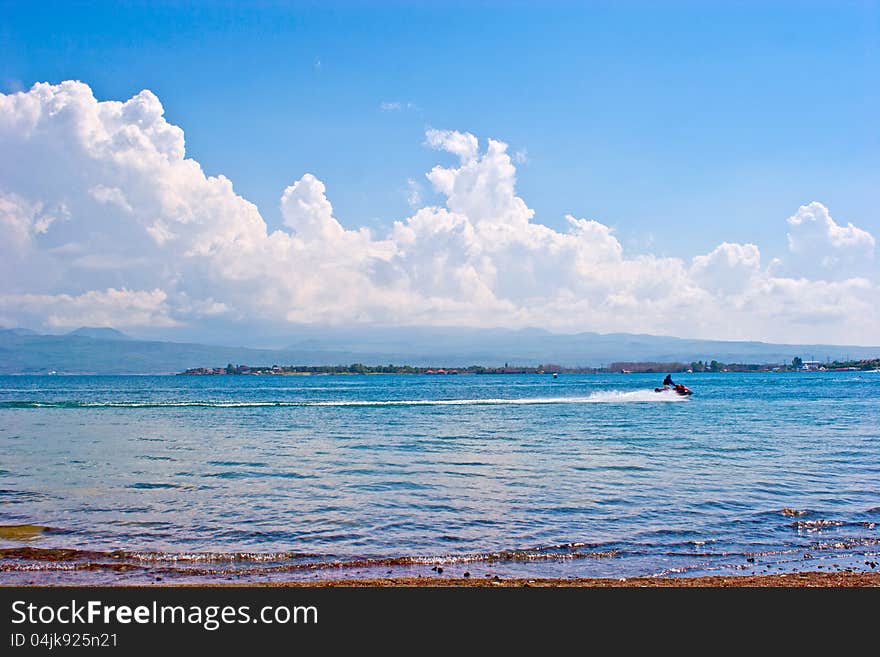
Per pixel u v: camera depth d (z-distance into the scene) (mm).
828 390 126688
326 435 44875
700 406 77625
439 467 29344
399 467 29406
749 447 36188
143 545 16484
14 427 51938
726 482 25062
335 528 18156
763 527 18312
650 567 14906
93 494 23172
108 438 43312
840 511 20141
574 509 20438
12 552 15836
